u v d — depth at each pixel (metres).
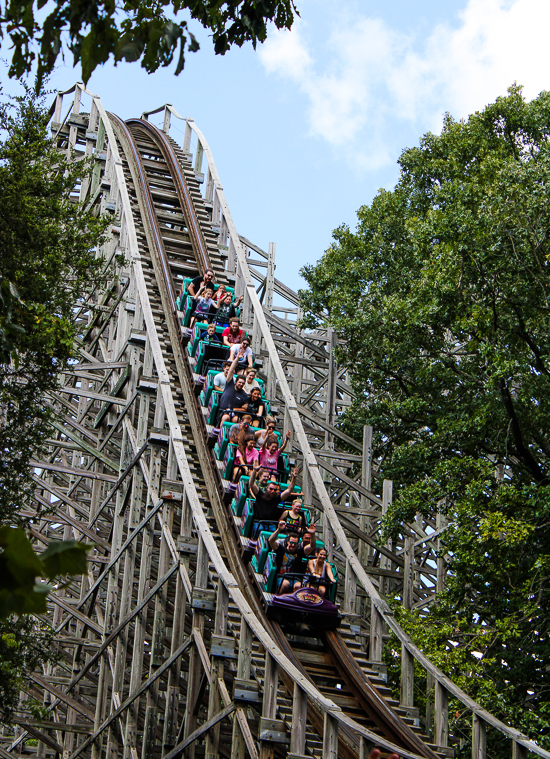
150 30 5.23
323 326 31.78
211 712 16.09
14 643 15.91
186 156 36.22
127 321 26.06
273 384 26.30
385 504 24.92
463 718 19.80
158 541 25.81
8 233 17.31
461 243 22.80
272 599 16.81
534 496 20.55
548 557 19.22
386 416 29.39
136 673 20.36
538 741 18.31
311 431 29.25
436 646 19.56
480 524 20.16
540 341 22.67
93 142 33.94
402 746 14.82
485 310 21.97
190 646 17.83
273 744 14.30
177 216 31.55
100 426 26.67
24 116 19.39
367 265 31.38
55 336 17.08
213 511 19.91
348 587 20.09
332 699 15.83
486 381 23.00
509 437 23.97
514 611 20.52
